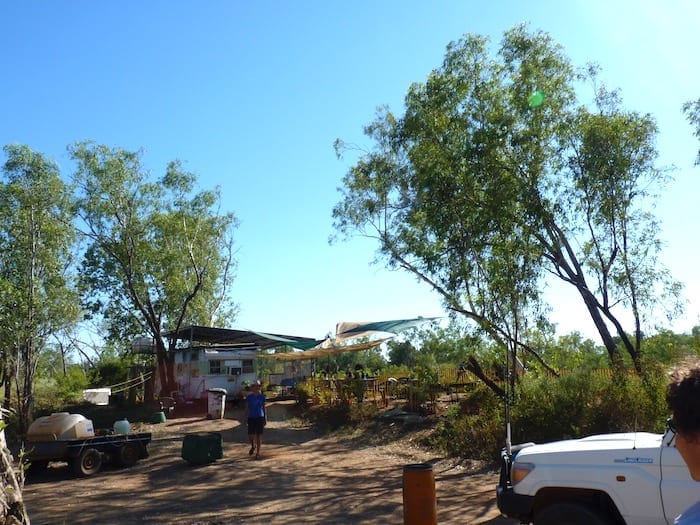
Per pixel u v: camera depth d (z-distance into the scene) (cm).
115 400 2862
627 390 1225
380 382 2430
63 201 2498
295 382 3039
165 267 3077
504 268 1388
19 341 2231
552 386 1355
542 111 1568
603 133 1521
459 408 1664
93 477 1369
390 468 1355
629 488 516
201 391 2705
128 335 3231
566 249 1648
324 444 1767
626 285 1512
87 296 3062
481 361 1603
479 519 858
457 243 1501
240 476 1311
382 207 2044
